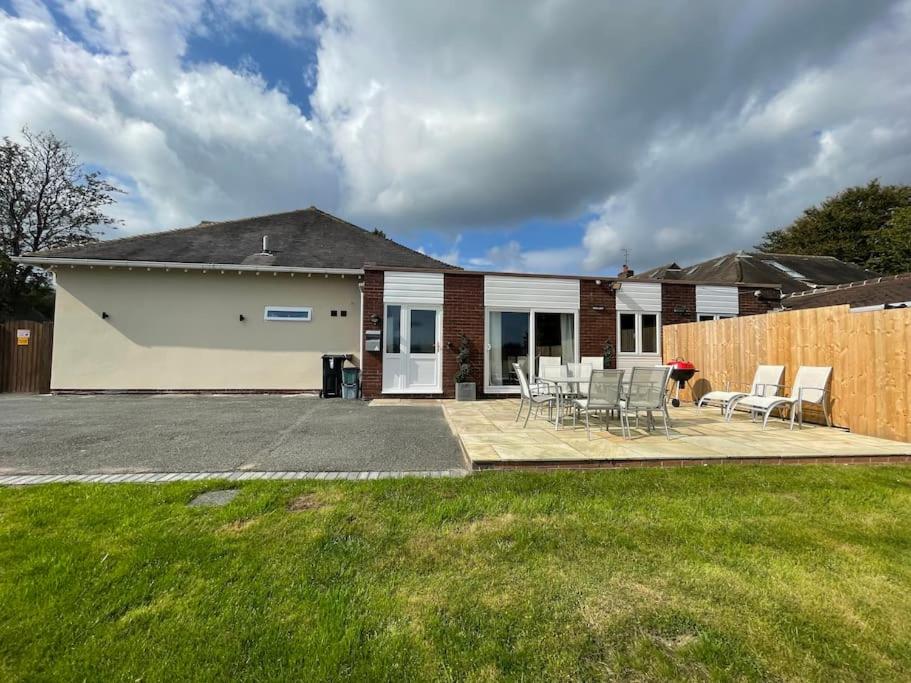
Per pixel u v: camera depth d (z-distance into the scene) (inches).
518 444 202.4
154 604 80.0
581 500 134.6
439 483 148.7
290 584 87.2
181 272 445.7
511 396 409.4
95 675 63.2
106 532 107.9
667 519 121.0
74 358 429.1
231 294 452.8
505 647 70.9
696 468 171.5
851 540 109.3
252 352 453.7
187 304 445.7
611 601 83.4
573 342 429.7
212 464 173.9
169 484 144.6
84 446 202.8
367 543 105.5
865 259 1222.3
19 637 70.4
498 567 95.5
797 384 274.2
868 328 236.2
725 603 83.0
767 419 271.1
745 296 466.3
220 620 75.8
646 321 445.7
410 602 82.5
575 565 96.5
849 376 246.8
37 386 444.5
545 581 90.0
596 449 192.7
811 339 274.8
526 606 81.7
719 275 782.5
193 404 360.8
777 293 472.4
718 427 257.9
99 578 87.1
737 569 95.3
